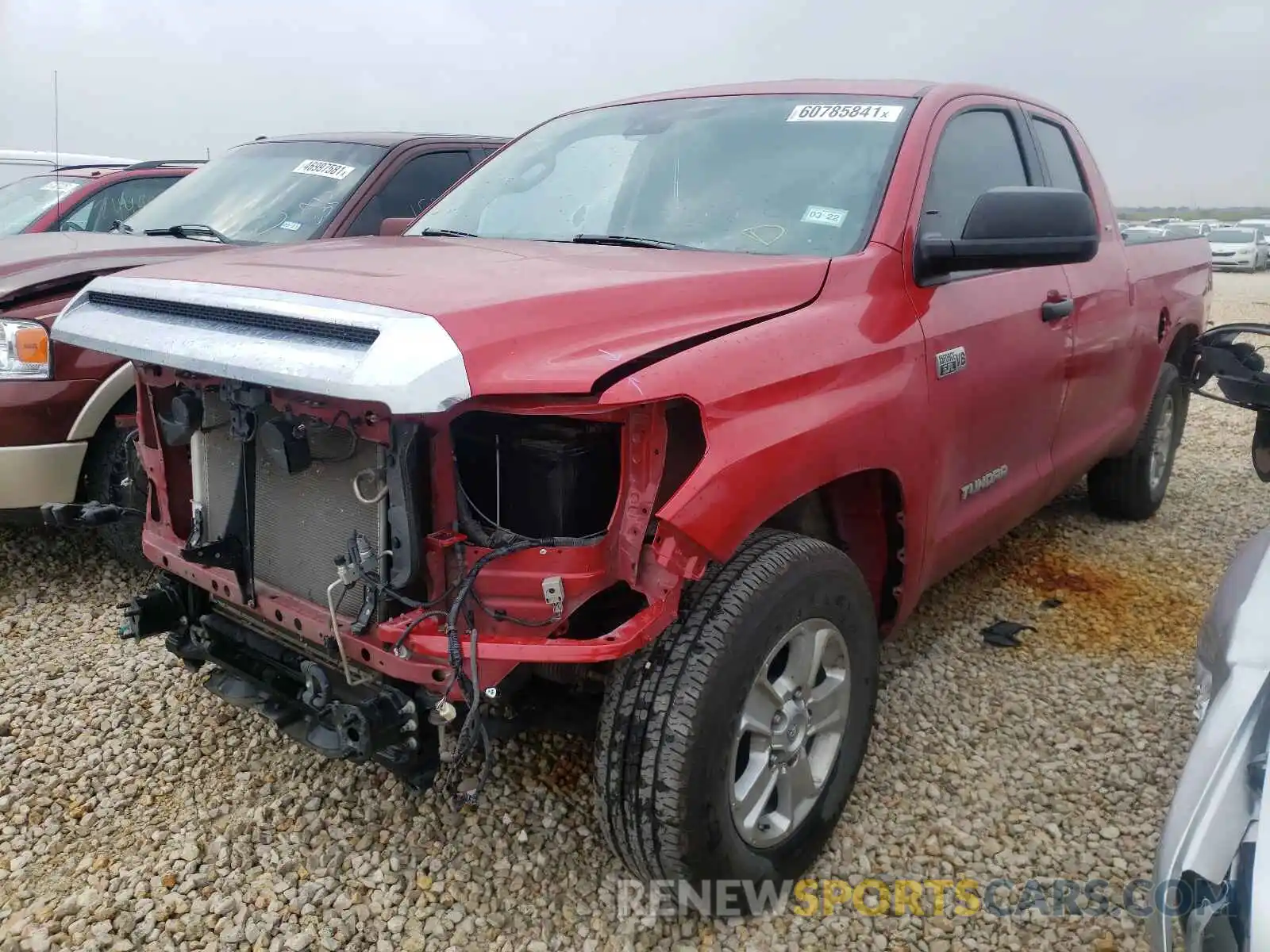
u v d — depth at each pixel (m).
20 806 2.90
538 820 2.84
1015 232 2.81
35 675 3.62
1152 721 3.41
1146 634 4.08
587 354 2.08
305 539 2.37
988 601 4.38
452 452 2.14
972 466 3.29
